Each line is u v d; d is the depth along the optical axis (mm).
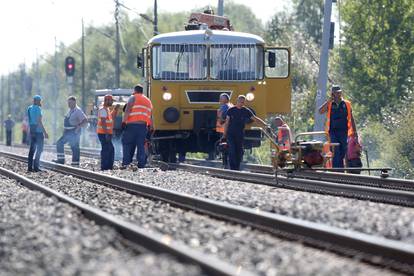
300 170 61969
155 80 82062
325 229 32750
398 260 28844
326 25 85625
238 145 73125
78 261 27078
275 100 83188
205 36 82125
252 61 82625
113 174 70500
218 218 41562
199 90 82188
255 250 30453
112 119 81875
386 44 149375
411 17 149750
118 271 24734
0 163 98562
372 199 50406
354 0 152500
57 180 68500
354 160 70125
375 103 147750
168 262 26219
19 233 33844
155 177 67125
